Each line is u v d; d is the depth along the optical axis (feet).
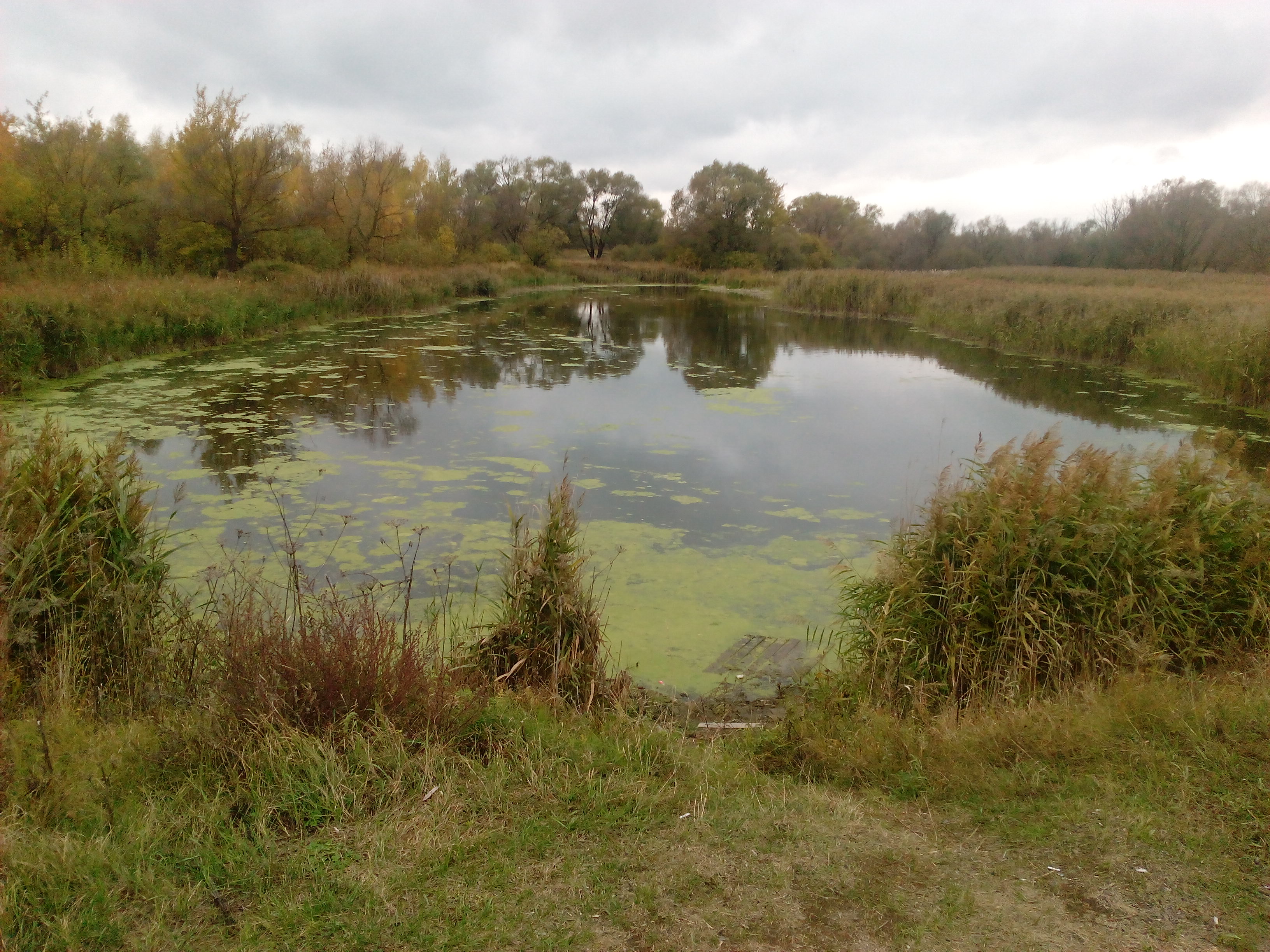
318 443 31.65
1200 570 14.61
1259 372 41.83
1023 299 68.69
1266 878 8.11
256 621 12.05
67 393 38.81
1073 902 7.88
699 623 17.69
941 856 8.68
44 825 8.23
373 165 104.37
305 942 7.03
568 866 8.16
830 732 12.09
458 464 29.48
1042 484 15.34
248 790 8.98
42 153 79.15
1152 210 185.68
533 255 163.43
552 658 13.60
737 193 192.34
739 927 7.41
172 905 7.35
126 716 11.26
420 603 17.93
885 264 231.09
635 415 39.19
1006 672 13.57
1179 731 10.81
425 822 8.69
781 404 42.63
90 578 12.48
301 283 73.41
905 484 28.53
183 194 80.79
